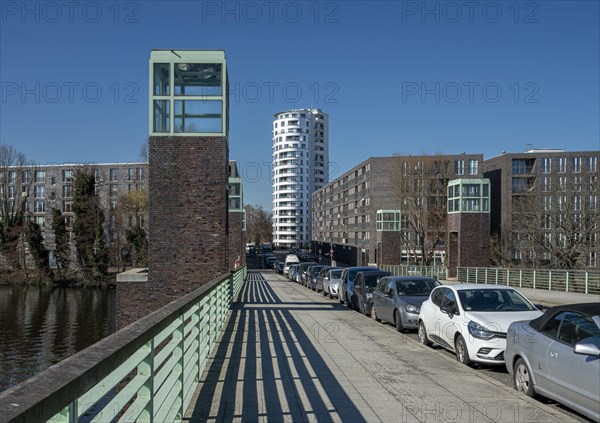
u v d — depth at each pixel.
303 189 138.62
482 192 40.94
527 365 7.27
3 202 64.25
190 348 6.81
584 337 6.27
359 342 11.37
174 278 19.53
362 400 6.77
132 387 3.71
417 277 14.95
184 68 19.97
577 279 27.41
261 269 89.69
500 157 71.81
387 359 9.47
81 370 2.61
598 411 5.81
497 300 10.31
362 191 85.69
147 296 19.50
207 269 19.61
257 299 24.48
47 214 75.38
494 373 9.22
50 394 2.18
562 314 6.97
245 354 9.85
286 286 37.94
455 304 10.27
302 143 138.00
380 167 78.19
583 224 38.62
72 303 49.31
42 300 50.84
